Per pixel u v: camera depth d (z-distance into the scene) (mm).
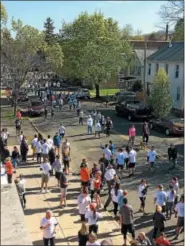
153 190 19594
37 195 18703
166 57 48219
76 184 20359
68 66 59156
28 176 21516
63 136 30859
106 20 57469
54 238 13445
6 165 18094
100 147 28312
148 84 53688
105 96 58500
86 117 40719
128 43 59781
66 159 21984
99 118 33938
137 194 19016
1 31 46812
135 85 59125
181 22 42438
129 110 39469
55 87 70500
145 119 39000
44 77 69812
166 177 21641
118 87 69500
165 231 14898
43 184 19094
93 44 54250
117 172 21875
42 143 23469
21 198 16531
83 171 18234
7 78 50219
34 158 24781
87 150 27469
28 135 32188
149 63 52938
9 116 41719
